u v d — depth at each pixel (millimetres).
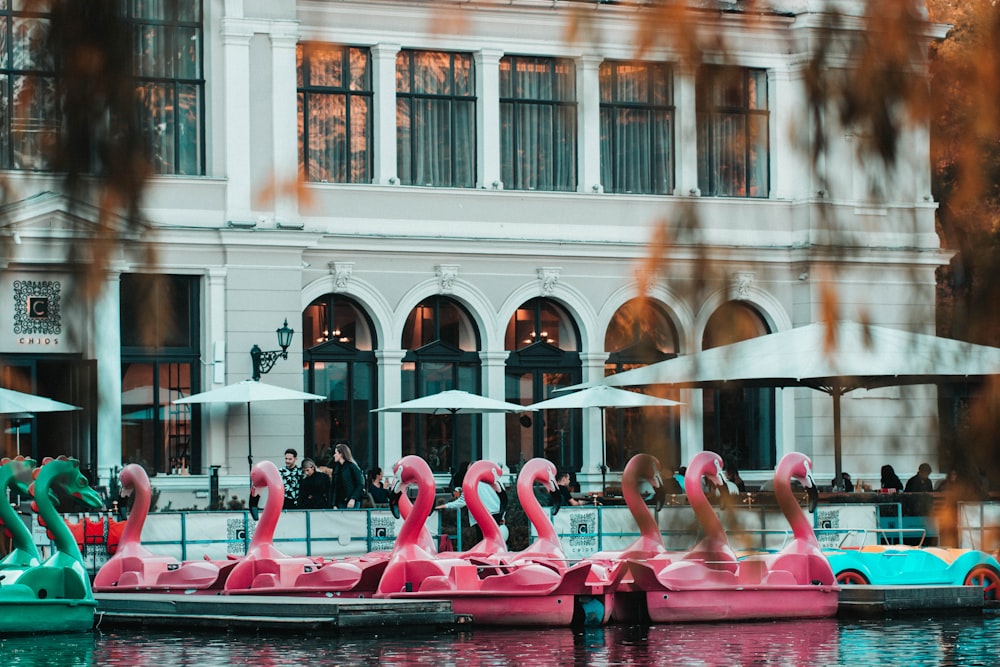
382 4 34156
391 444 34281
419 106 34938
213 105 32594
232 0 32781
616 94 36094
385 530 25797
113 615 19969
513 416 35562
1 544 22750
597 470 35781
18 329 27156
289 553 25016
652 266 4961
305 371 34062
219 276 32469
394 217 34500
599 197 35938
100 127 4523
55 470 19422
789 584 20234
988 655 16359
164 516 24422
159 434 32156
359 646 17312
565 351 36156
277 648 17156
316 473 28500
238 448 32500
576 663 15766
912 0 4805
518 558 21094
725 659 16062
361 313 34656
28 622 18719
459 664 15695
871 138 4836
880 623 19844
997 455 4836
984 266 4805
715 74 4836
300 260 33250
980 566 22031
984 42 4789
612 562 21250
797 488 28078
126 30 4555
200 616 19359
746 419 37062
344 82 34219
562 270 35812
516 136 35625
